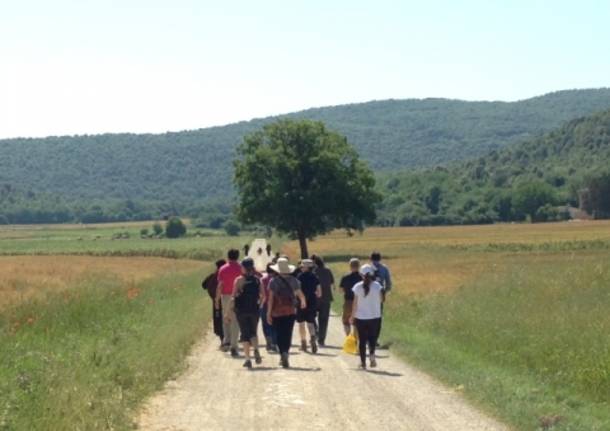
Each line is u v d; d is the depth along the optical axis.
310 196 83.44
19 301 27.39
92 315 24.34
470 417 13.12
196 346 22.47
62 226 198.38
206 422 12.66
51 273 55.84
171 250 94.19
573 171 181.12
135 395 14.20
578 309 22.42
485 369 17.61
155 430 12.09
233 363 19.45
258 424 12.53
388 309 31.42
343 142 86.81
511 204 167.75
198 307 31.56
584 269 34.56
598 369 15.38
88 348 17.19
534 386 15.66
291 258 88.69
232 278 21.45
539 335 19.00
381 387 15.98
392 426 12.43
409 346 21.62
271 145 86.44
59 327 21.45
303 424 12.54
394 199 184.62
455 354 19.97
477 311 24.59
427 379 17.02
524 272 35.75
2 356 15.30
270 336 21.84
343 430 12.14
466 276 46.94
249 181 85.38
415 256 78.19
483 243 93.19
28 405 11.38
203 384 16.27
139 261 78.25
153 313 26.89
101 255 96.19
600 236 96.81
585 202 158.75
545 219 161.62
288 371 18.14
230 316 20.70
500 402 14.00
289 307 18.84
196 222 189.50
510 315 22.77
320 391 15.50
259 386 16.05
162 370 16.91
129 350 17.88
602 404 14.17
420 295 34.81
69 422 10.96
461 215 172.00
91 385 13.45
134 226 191.12
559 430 12.01
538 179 178.38
